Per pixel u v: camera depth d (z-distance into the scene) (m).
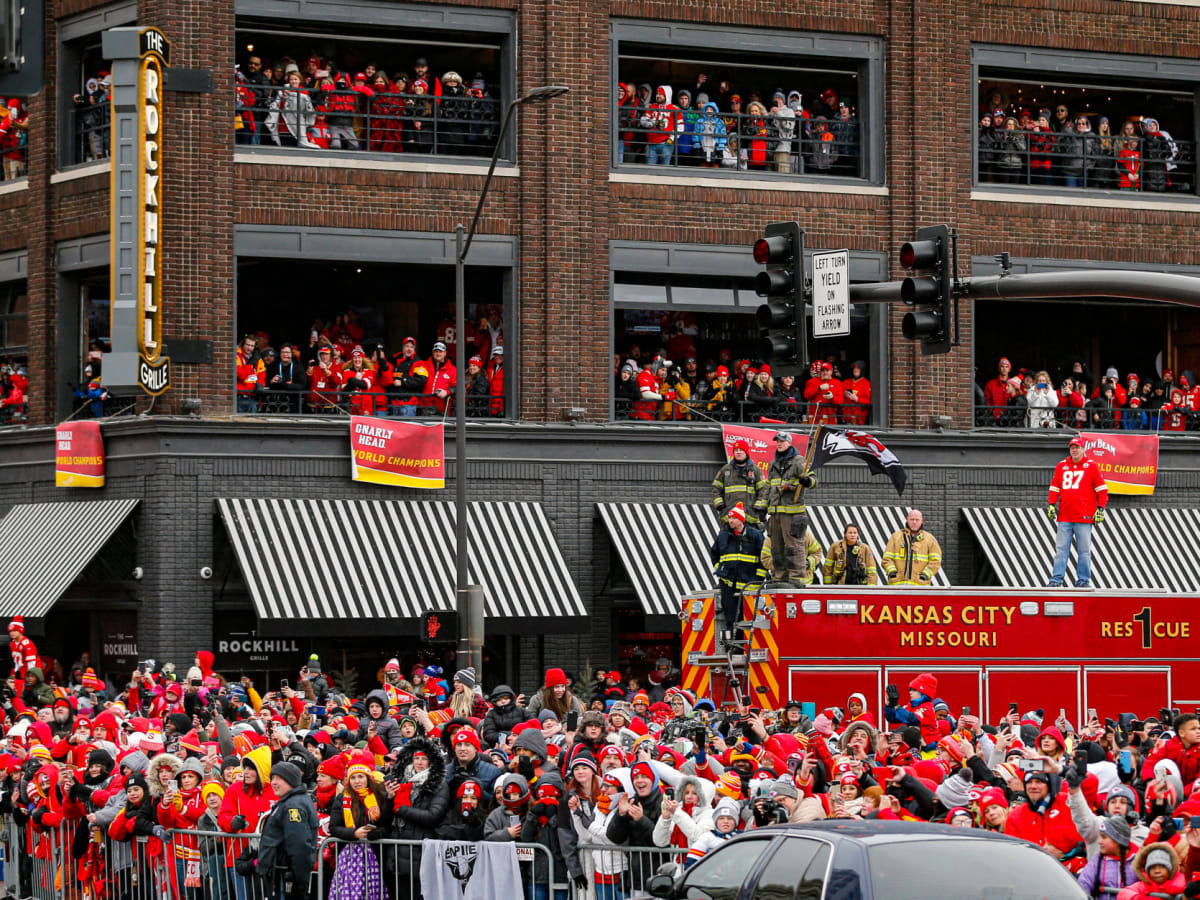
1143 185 143.88
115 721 76.75
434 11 123.75
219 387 117.56
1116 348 152.38
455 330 122.88
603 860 57.19
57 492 123.62
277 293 132.12
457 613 106.75
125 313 113.06
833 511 129.62
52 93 125.25
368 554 117.19
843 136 135.25
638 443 126.25
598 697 81.12
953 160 135.25
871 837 43.06
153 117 113.44
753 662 88.12
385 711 74.62
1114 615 94.25
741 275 130.88
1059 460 136.12
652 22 128.75
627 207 127.81
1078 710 93.12
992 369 149.00
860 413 133.50
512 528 122.12
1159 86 144.75
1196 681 96.00
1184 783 61.41
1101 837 49.66
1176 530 137.88
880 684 88.50
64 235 124.44
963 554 133.38
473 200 124.38
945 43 135.25
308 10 120.81
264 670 118.56
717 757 65.50
